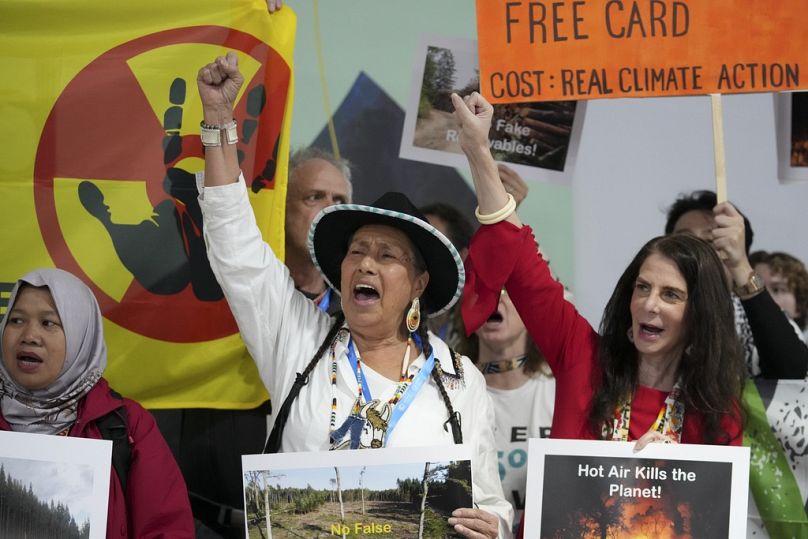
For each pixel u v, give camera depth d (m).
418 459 3.14
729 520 3.23
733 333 3.49
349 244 3.64
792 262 4.98
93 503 3.05
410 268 3.50
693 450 3.26
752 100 5.00
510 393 4.64
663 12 4.08
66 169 3.95
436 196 4.91
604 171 4.98
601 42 4.08
